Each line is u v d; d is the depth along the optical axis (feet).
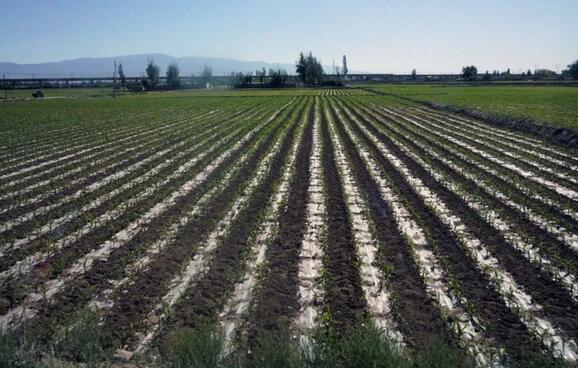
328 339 21.24
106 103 218.79
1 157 77.30
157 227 40.19
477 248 34.50
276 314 25.76
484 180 53.98
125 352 22.38
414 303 26.76
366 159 67.67
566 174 57.72
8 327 24.47
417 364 19.06
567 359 21.62
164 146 83.76
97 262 33.32
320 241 35.99
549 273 30.12
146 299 27.71
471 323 24.72
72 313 26.20
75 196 51.42
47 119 140.97
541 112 127.24
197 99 236.84
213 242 36.52
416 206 44.75
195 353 18.83
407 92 258.57
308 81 449.48
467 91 261.24
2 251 35.73
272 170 61.31
